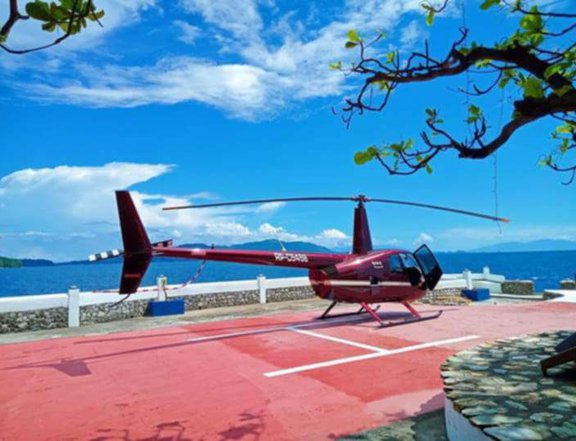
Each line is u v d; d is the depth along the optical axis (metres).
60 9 1.47
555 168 2.61
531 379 4.08
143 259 8.67
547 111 1.67
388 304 14.28
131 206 8.57
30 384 6.39
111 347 8.94
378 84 2.15
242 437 4.18
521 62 1.81
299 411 4.84
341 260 10.52
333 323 10.86
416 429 4.19
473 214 7.86
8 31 1.48
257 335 9.62
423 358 7.00
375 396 5.26
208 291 14.81
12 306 11.05
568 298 13.80
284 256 10.06
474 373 4.32
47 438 4.35
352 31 1.99
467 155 2.00
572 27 1.58
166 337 9.84
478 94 1.96
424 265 10.89
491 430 2.96
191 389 5.85
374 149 2.03
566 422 3.07
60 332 10.88
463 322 10.23
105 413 5.02
